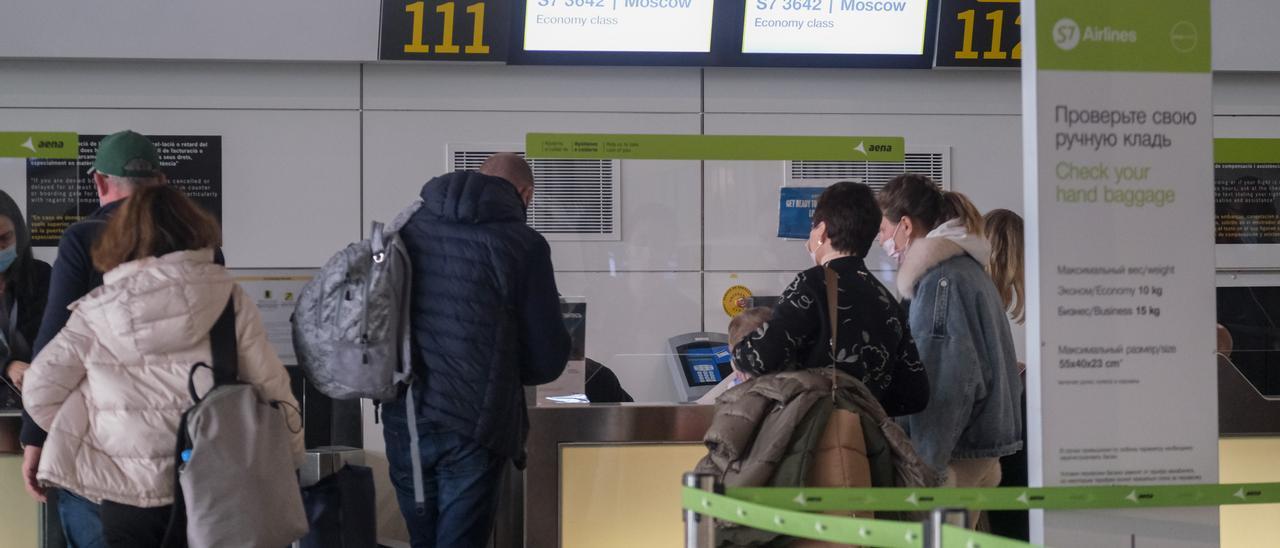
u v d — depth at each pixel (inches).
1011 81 189.0
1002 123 189.0
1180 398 87.0
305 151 182.4
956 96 188.4
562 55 179.9
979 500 85.9
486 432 106.8
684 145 152.7
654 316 152.0
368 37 178.2
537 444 127.3
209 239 102.9
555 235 151.6
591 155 152.5
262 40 177.0
